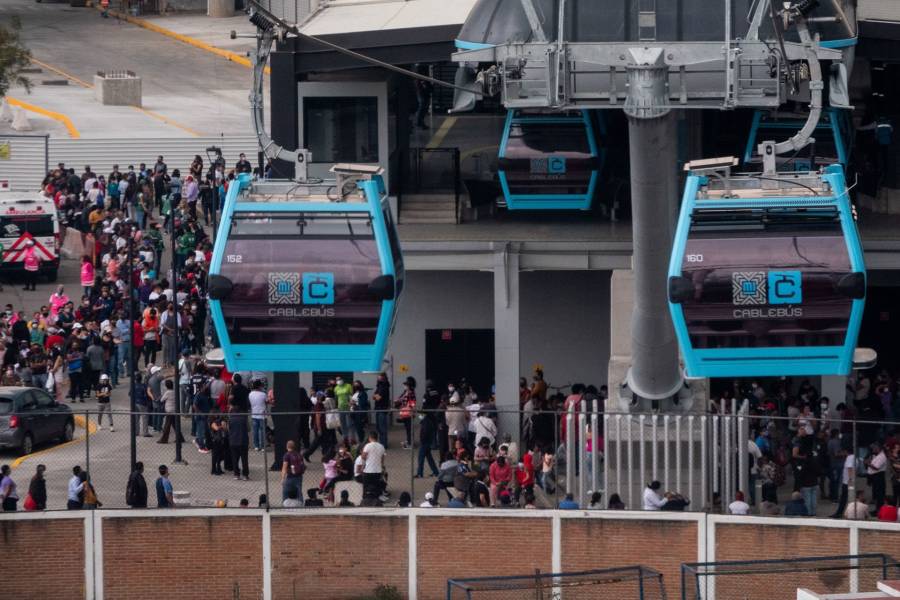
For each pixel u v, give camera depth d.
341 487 125.44
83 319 171.50
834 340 117.12
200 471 128.50
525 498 125.56
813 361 117.50
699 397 137.62
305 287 119.50
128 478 127.44
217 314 119.94
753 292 116.56
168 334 166.12
